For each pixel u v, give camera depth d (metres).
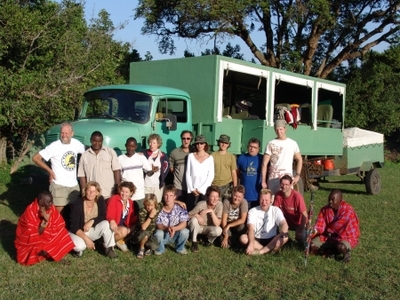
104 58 13.41
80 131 7.71
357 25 22.25
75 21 13.02
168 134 8.27
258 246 6.71
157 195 7.36
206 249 6.91
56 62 12.18
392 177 17.72
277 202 7.05
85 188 6.29
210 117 8.69
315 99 11.28
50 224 5.96
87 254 6.40
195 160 7.36
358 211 10.20
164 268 5.98
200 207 6.99
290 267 6.20
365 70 24.69
